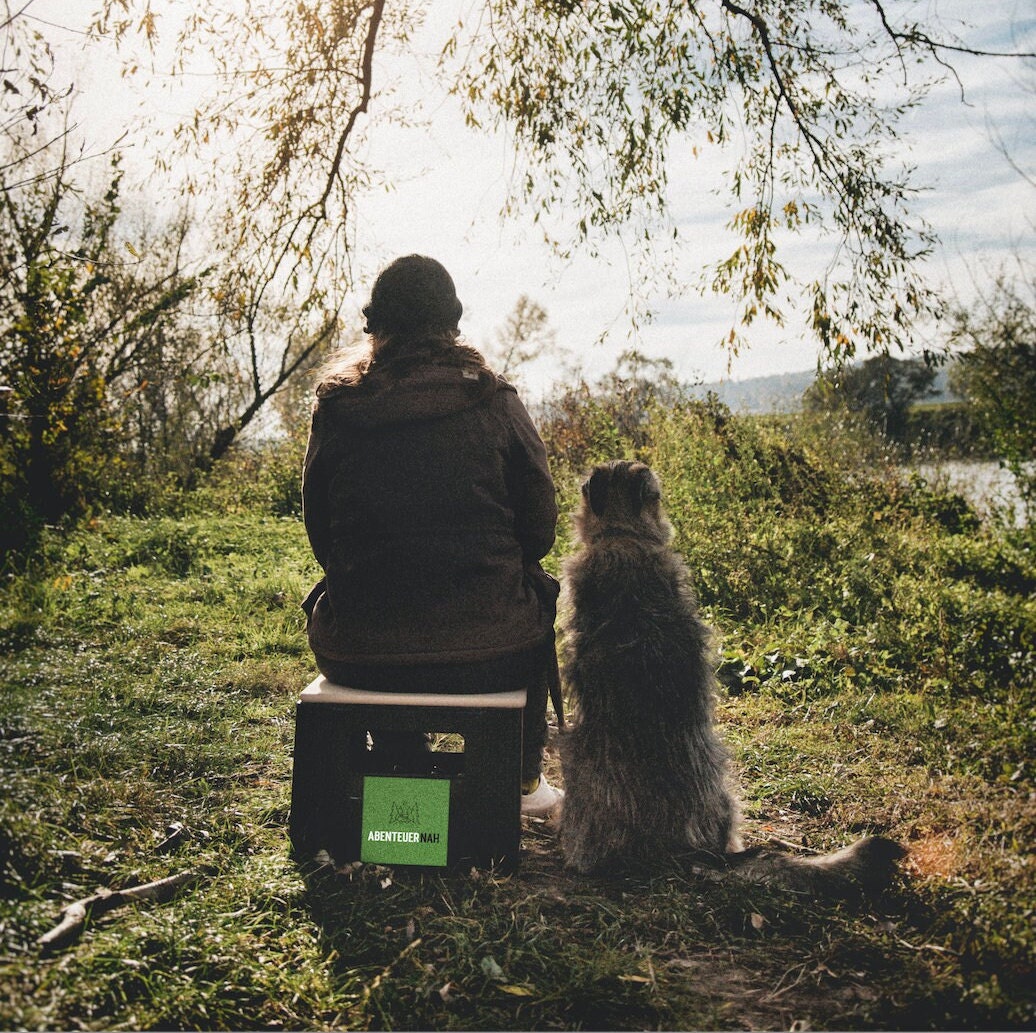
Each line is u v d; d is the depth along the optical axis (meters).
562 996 2.34
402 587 2.91
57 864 2.69
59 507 10.37
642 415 13.45
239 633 6.04
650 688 3.06
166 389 16.81
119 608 6.32
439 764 3.33
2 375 8.61
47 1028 1.92
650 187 5.87
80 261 8.78
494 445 3.00
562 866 3.15
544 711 3.36
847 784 3.82
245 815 3.31
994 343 8.12
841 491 10.38
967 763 3.87
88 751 3.52
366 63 6.17
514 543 3.08
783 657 5.46
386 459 2.93
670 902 2.82
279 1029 2.19
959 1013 2.26
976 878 2.81
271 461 15.02
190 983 2.23
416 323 3.07
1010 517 9.37
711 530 8.16
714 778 3.14
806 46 5.61
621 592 3.14
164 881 2.68
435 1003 2.32
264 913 2.62
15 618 5.60
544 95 5.89
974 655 5.25
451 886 2.90
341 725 2.93
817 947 2.60
